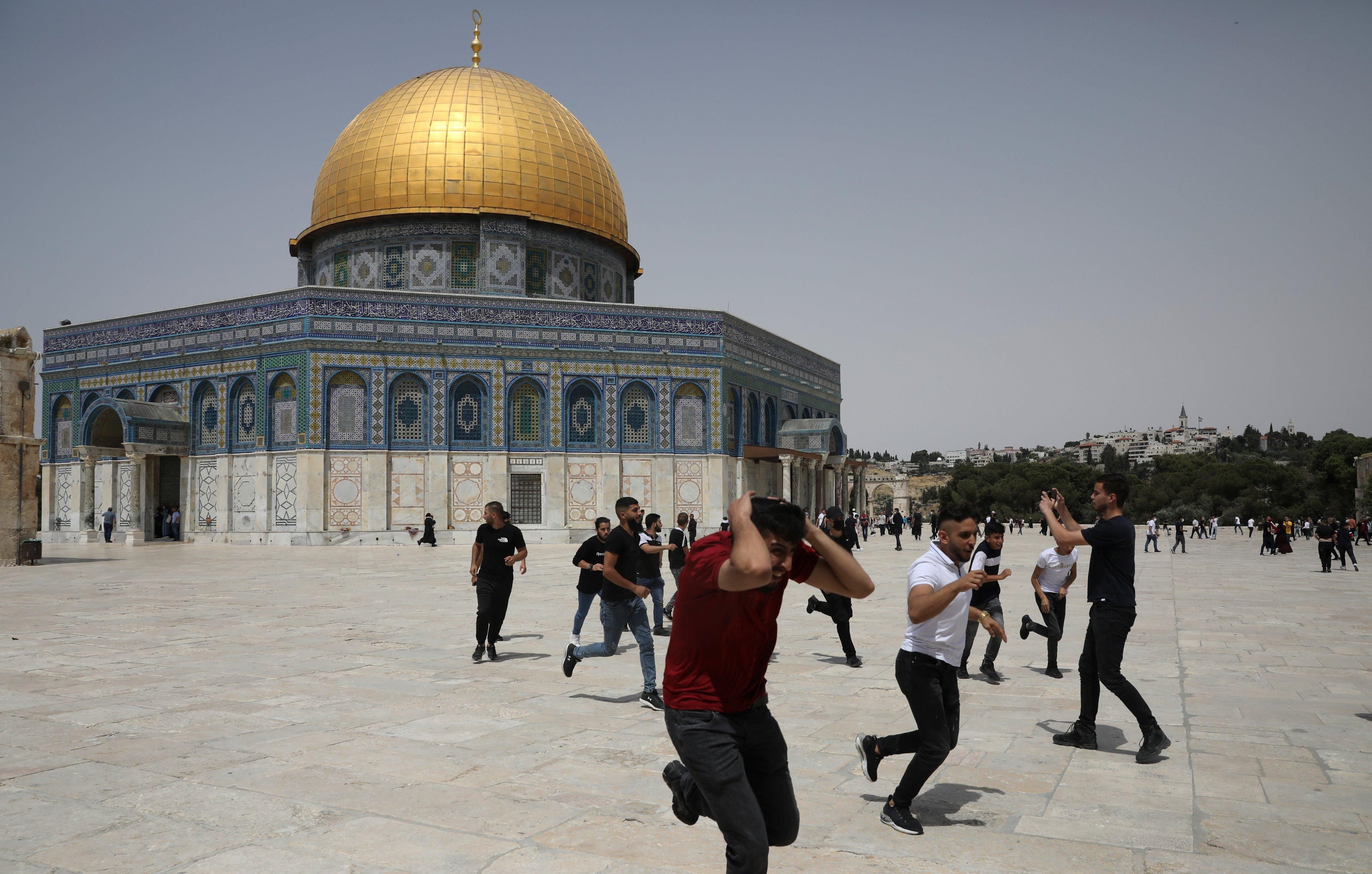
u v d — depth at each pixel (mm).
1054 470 109688
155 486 44625
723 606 4242
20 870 5246
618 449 44469
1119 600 7738
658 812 6273
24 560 29500
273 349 41188
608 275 52156
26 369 29906
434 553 36125
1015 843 5793
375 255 47219
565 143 49500
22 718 8945
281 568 28453
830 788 6922
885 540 56031
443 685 10688
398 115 47750
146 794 6621
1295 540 60188
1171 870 5359
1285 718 9148
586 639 14336
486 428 42750
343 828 5934
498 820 6109
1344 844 5762
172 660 12273
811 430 53375
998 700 10102
